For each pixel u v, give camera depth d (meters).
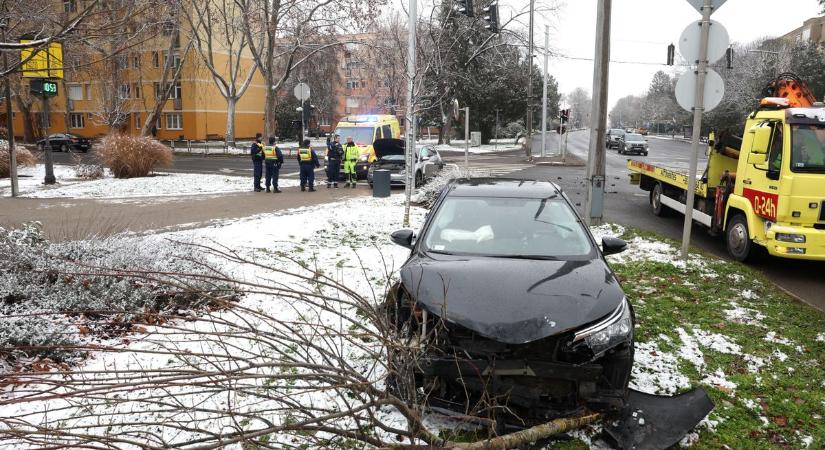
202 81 56.50
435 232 5.18
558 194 5.80
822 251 8.09
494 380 3.66
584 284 4.15
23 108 57.44
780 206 8.23
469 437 3.67
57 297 5.41
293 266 7.86
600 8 11.23
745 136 9.34
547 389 3.74
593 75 11.45
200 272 6.37
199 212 13.46
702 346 5.41
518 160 37.28
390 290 4.50
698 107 8.32
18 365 4.48
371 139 24.20
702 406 4.15
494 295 3.95
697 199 11.56
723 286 7.36
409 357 3.46
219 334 3.38
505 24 42.06
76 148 47.31
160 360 4.63
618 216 14.01
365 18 32.31
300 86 26.92
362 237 10.28
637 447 3.63
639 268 8.17
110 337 5.18
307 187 20.12
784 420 4.17
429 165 20.55
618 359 3.84
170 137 59.19
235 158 38.62
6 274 5.69
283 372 4.30
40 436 3.29
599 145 11.52
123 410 3.94
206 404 4.02
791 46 60.53
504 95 56.31
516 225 5.18
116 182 20.09
